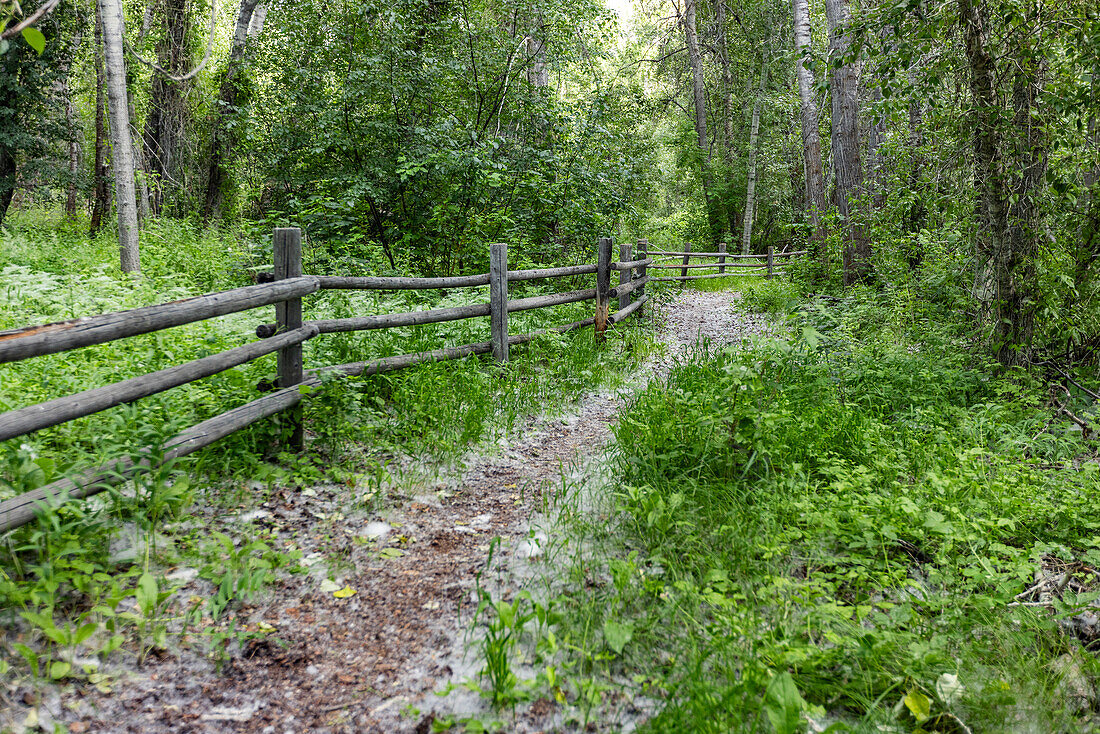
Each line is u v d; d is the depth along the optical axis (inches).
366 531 122.0
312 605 99.0
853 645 84.6
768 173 979.9
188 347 165.5
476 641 91.7
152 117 655.8
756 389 141.8
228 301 122.0
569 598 99.9
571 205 394.6
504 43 438.9
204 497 123.0
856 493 127.8
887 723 75.8
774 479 129.9
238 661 85.6
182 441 114.0
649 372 260.7
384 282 176.6
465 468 154.6
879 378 203.9
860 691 80.4
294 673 84.6
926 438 159.8
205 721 75.1
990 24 198.8
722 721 71.6
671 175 1201.4
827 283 414.3
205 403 136.7
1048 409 186.4
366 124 404.2
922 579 107.6
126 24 603.2
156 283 290.8
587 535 120.5
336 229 383.2
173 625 89.2
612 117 462.6
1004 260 203.9
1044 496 129.2
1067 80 196.9
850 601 102.0
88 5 566.3
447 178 378.0
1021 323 204.2
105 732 71.1
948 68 217.3
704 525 119.3
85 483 99.3
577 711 78.4
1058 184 195.9
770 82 929.5
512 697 78.4
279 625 93.5
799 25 445.7
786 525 117.5
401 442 163.2
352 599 101.3
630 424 157.1
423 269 383.2
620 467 145.7
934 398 187.9
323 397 156.3
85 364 153.9
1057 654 89.9
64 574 87.2
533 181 383.2
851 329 284.7
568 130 425.4
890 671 83.4
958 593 101.3
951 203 229.9
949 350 228.5
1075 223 208.2
